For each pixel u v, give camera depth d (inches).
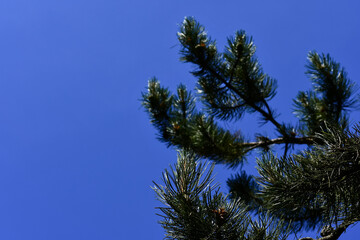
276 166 71.7
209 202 69.8
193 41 229.6
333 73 242.5
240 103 242.5
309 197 68.2
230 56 231.6
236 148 233.3
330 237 69.8
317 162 66.1
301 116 246.8
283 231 68.2
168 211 70.1
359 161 63.1
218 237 67.4
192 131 237.3
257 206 200.8
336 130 68.0
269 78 237.1
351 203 66.2
